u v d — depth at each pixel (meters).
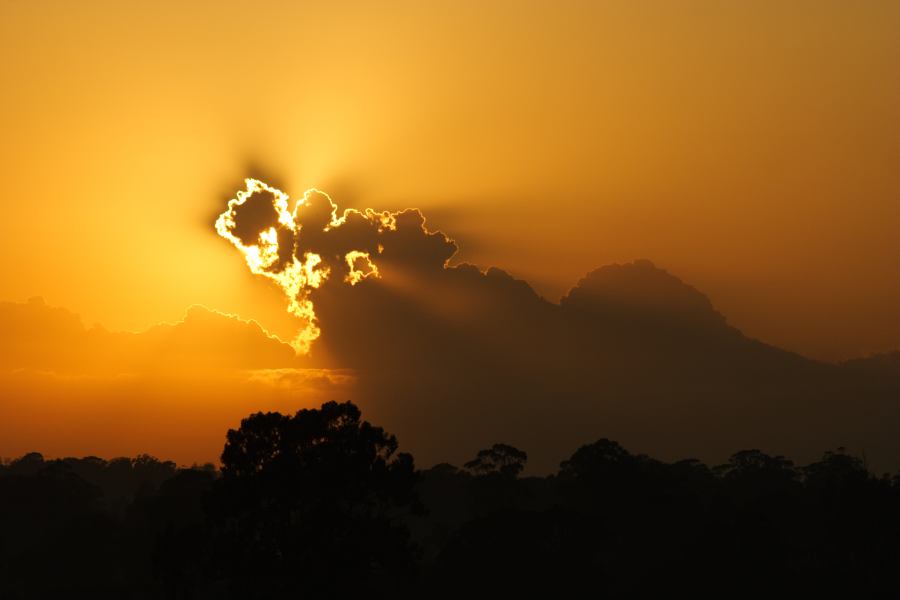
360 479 172.38
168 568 175.38
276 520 173.12
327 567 165.00
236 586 169.75
